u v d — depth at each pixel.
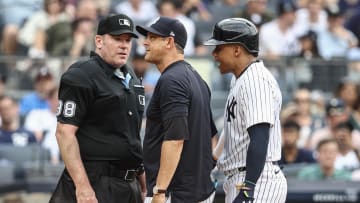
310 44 46.69
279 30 47.28
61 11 47.56
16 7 48.09
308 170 36.56
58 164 36.78
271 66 42.28
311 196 34.97
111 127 23.56
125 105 23.69
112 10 49.47
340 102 39.94
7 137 38.75
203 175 23.20
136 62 39.56
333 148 36.25
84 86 23.14
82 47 44.62
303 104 41.16
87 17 45.22
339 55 48.12
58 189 23.84
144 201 23.45
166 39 23.05
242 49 22.77
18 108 40.53
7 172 35.97
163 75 22.86
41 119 39.91
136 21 49.03
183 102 22.52
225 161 23.09
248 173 21.89
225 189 23.23
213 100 41.12
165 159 22.36
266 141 21.97
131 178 24.14
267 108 22.12
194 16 49.91
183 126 22.42
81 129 23.55
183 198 22.88
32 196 35.78
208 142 23.38
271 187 22.41
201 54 42.75
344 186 35.03
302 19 49.12
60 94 23.33
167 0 48.28
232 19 23.02
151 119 23.09
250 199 21.83
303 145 39.72
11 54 46.06
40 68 41.25
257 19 47.34
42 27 46.81
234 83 23.23
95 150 23.50
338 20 49.03
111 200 23.62
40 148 37.34
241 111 22.53
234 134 22.78
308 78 42.34
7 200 35.75
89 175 23.53
